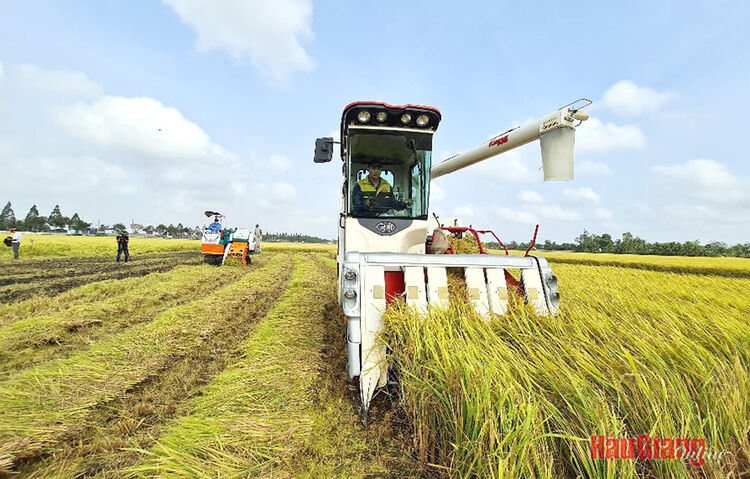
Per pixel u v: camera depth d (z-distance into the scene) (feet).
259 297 26.86
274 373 11.39
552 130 12.03
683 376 7.51
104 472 6.73
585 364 7.52
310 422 8.44
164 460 6.81
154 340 14.61
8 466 6.76
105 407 9.28
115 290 27.35
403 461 7.13
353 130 13.56
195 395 10.14
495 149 15.17
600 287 22.17
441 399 7.22
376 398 9.85
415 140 13.80
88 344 14.57
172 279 34.22
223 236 53.72
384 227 13.85
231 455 7.06
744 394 6.66
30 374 10.72
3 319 17.94
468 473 5.91
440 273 10.60
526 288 11.10
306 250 128.88
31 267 46.93
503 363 7.63
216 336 16.21
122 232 57.88
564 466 5.99
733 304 18.39
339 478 6.63
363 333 9.57
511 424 5.93
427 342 8.20
